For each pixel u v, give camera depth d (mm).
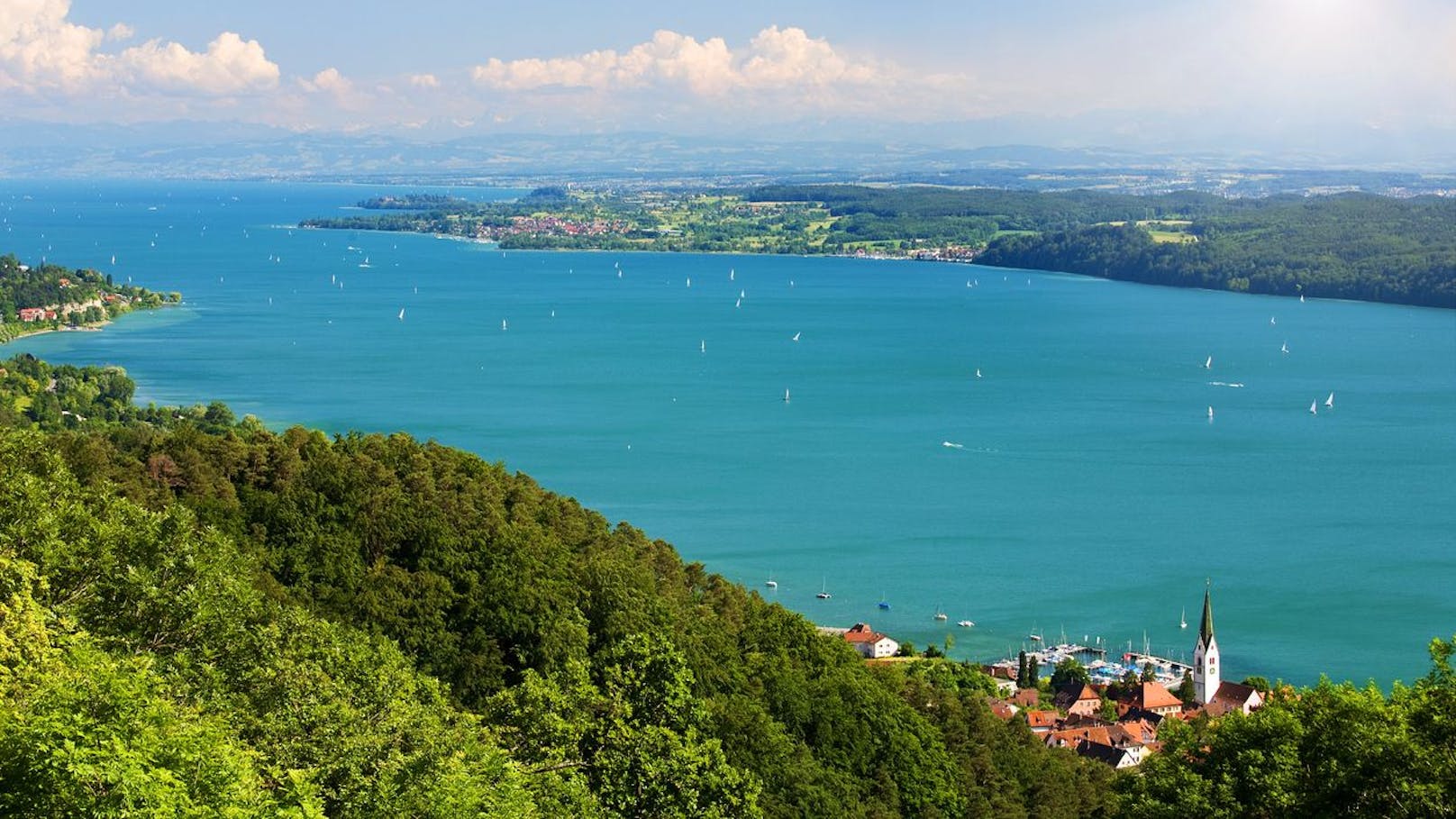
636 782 79688
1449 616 199875
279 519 116562
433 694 85750
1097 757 148625
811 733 112062
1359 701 69000
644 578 129625
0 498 86688
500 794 70750
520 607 109312
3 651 65500
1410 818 62344
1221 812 68250
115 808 51625
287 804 61188
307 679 77188
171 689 71500
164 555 86750
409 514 118750
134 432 159125
